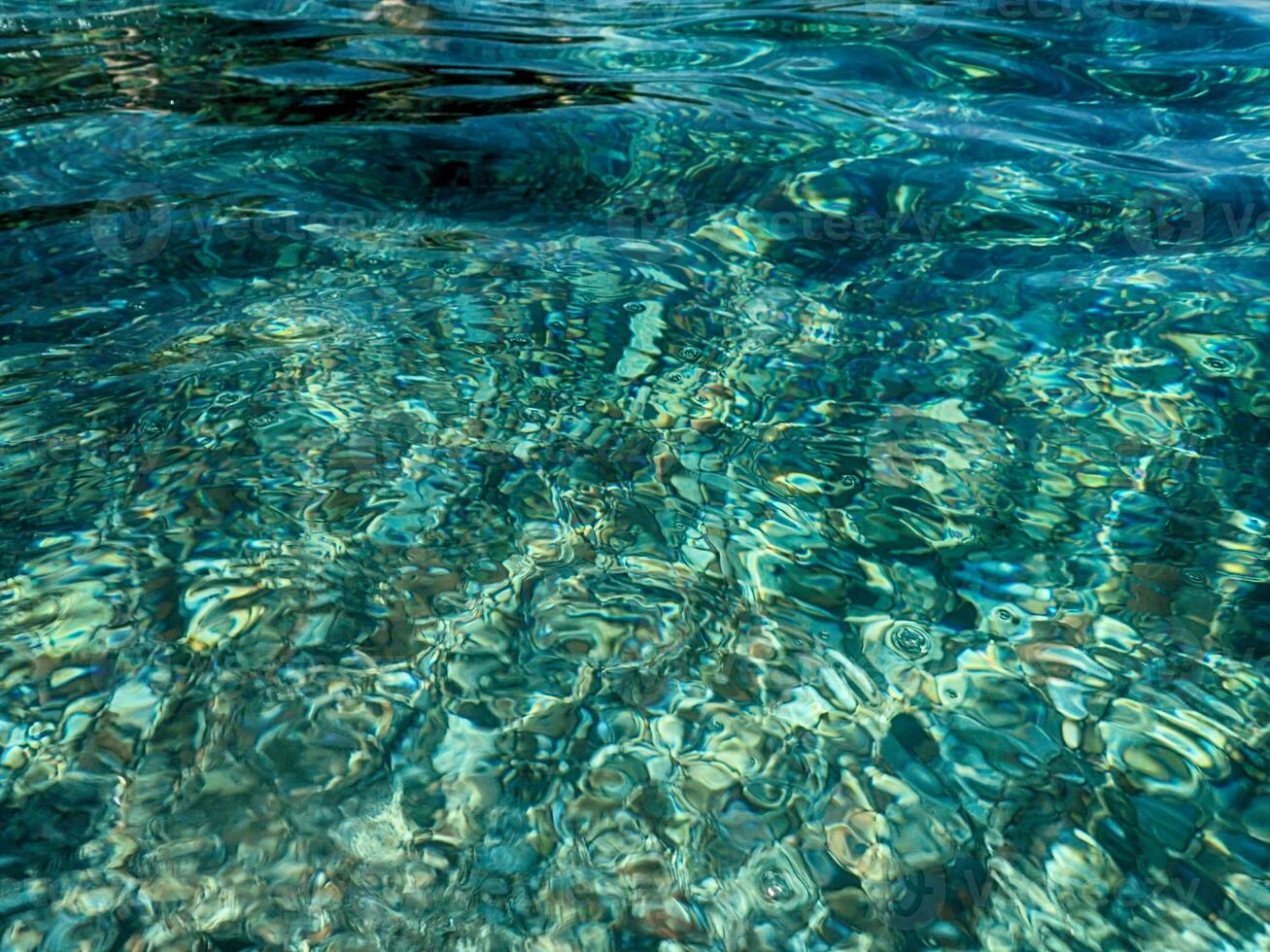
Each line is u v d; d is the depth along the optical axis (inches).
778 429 87.6
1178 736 61.9
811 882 53.6
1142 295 105.4
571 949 50.1
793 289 107.4
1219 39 181.2
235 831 54.6
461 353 95.5
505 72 163.5
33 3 197.6
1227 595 71.7
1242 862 54.9
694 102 150.6
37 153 130.0
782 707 63.6
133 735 59.4
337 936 49.9
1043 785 59.0
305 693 62.7
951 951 50.5
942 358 96.8
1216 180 128.0
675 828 56.1
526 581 71.7
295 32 184.2
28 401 86.0
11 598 67.4
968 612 70.7
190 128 138.8
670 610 70.2
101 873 52.1
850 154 134.4
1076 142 139.5
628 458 84.0
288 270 107.7
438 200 123.0
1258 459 84.5
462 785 57.9
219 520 75.0
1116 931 51.6
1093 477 82.7
